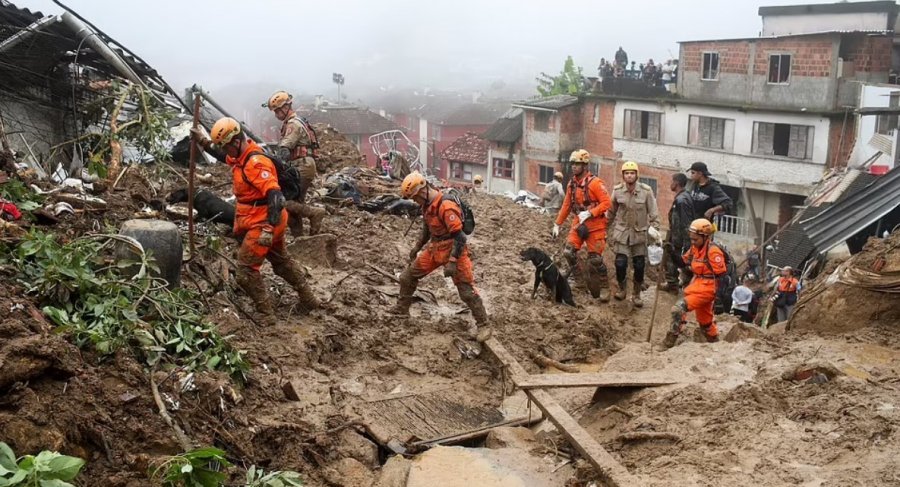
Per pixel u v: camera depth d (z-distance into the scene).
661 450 5.85
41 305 5.89
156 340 6.00
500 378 8.15
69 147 13.02
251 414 5.99
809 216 24.88
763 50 34.00
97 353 5.49
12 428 4.46
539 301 10.27
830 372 6.68
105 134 11.05
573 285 11.49
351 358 7.85
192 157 7.76
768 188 34.31
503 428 6.82
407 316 8.81
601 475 5.58
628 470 5.66
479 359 8.41
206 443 5.24
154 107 12.13
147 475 4.74
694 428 6.02
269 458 5.65
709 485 5.17
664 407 6.46
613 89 39.72
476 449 6.34
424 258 8.55
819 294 8.32
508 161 45.34
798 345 7.54
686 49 36.66
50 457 3.97
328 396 6.77
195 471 4.59
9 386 4.67
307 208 9.93
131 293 6.38
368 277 9.74
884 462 5.29
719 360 7.30
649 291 11.82
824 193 26.14
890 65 33.03
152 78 13.91
